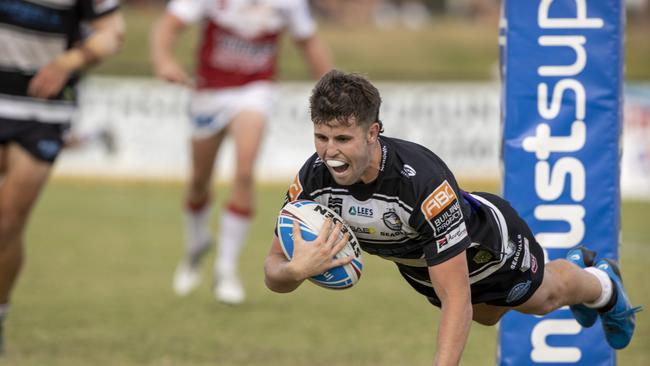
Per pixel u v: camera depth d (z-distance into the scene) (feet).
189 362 57.26
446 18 291.79
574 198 48.11
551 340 48.98
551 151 47.96
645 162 156.66
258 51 77.77
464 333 37.19
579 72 47.70
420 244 38.99
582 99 47.78
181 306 75.66
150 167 162.50
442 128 164.25
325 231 38.14
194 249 81.71
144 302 76.89
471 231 40.55
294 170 161.68
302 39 81.00
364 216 38.37
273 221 126.21
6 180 58.39
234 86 77.41
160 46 77.77
